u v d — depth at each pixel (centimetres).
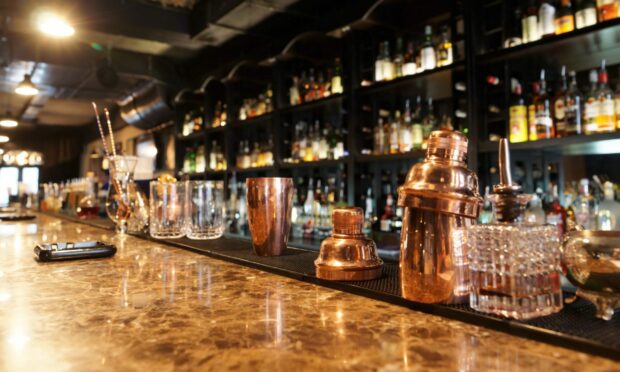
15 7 334
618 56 204
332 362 42
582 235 58
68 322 56
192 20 398
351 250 77
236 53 458
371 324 55
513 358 43
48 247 110
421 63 251
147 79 532
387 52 277
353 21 275
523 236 54
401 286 64
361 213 81
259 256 106
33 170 1013
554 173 228
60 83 556
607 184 206
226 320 57
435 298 60
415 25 280
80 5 355
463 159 67
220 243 134
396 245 257
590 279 54
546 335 47
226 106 423
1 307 64
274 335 51
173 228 153
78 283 81
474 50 214
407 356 44
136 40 452
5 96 658
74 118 877
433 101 289
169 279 84
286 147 351
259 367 41
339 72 311
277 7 324
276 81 351
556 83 222
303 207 337
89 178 330
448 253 60
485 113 214
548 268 55
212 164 449
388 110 295
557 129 202
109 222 231
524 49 196
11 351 46
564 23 196
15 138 979
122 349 46
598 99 189
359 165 286
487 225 57
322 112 344
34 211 382
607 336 46
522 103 205
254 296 70
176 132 507
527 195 60
